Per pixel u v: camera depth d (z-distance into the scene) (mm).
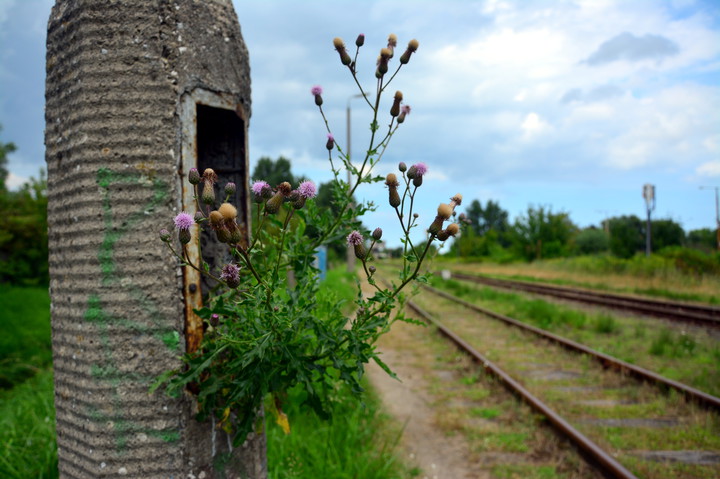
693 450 4125
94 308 1727
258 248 1737
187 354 1715
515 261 40938
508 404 5281
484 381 6211
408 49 2125
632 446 4211
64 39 1808
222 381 1732
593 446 3893
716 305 13039
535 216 39000
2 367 6402
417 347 8492
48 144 1896
